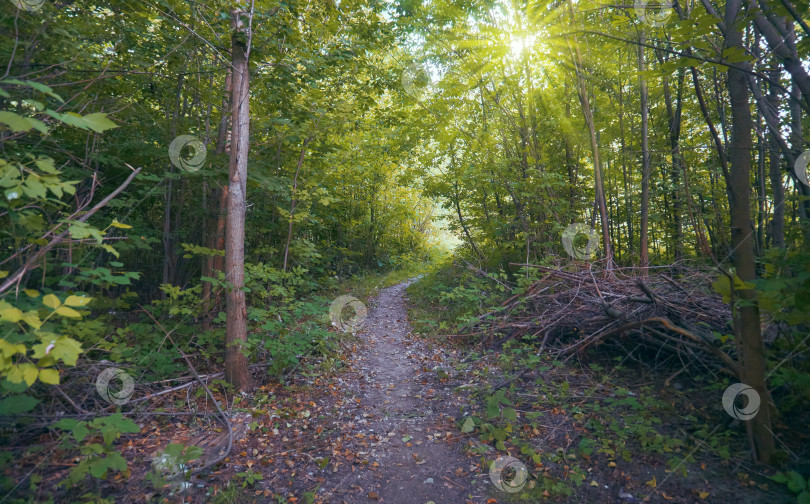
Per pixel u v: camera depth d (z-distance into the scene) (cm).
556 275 656
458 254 1168
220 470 315
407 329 796
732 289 267
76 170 504
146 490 282
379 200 1723
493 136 943
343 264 1487
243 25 485
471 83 877
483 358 583
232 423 388
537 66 908
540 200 820
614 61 787
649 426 344
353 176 1350
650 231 920
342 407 443
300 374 521
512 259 951
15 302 289
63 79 408
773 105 435
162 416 395
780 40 297
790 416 315
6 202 219
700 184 719
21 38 359
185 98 729
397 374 556
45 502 252
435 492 293
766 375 298
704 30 272
